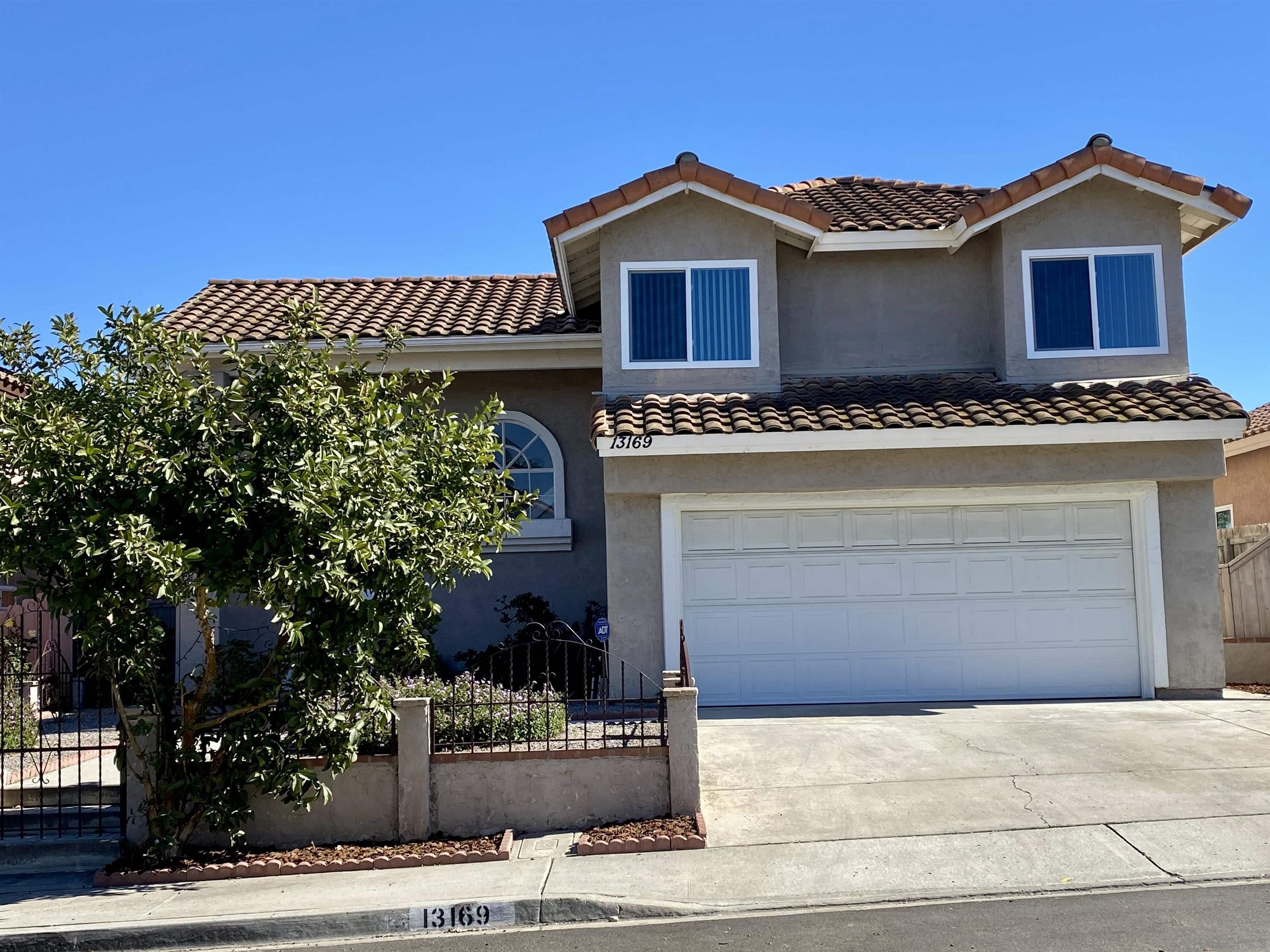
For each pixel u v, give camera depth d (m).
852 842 7.95
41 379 8.36
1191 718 11.26
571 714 12.03
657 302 13.66
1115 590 12.89
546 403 15.05
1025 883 7.18
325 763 8.56
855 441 12.21
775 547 12.98
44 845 8.59
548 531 14.58
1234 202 13.38
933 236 14.01
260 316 15.19
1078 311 13.74
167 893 7.73
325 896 7.43
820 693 12.85
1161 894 6.91
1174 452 12.54
